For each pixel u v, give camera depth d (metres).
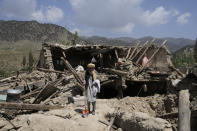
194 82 8.13
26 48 191.38
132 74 14.29
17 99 10.37
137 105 10.51
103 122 7.73
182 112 6.25
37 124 7.56
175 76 13.12
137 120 6.79
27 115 8.32
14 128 7.70
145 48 20.00
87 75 8.38
